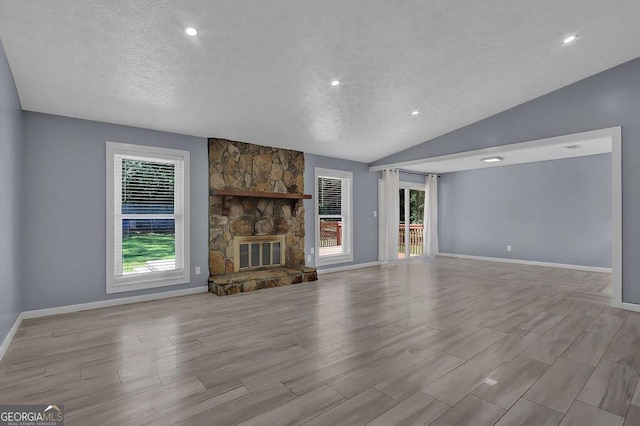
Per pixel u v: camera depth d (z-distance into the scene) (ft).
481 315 11.92
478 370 7.77
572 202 22.07
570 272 20.57
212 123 14.42
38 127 11.91
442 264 24.08
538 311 12.41
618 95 13.10
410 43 10.56
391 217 24.43
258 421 5.90
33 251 11.75
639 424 5.78
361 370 7.79
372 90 13.33
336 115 15.20
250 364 8.13
